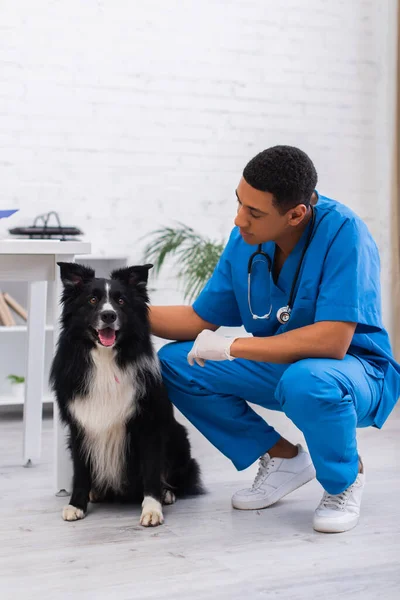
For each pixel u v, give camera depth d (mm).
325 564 1711
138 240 4105
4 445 3072
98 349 2043
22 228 3529
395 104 4457
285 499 2258
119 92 4031
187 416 2258
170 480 2273
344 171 4508
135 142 4078
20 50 3846
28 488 2412
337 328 1928
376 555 1770
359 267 1958
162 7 4090
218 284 2240
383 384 2092
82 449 2115
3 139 3838
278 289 2074
